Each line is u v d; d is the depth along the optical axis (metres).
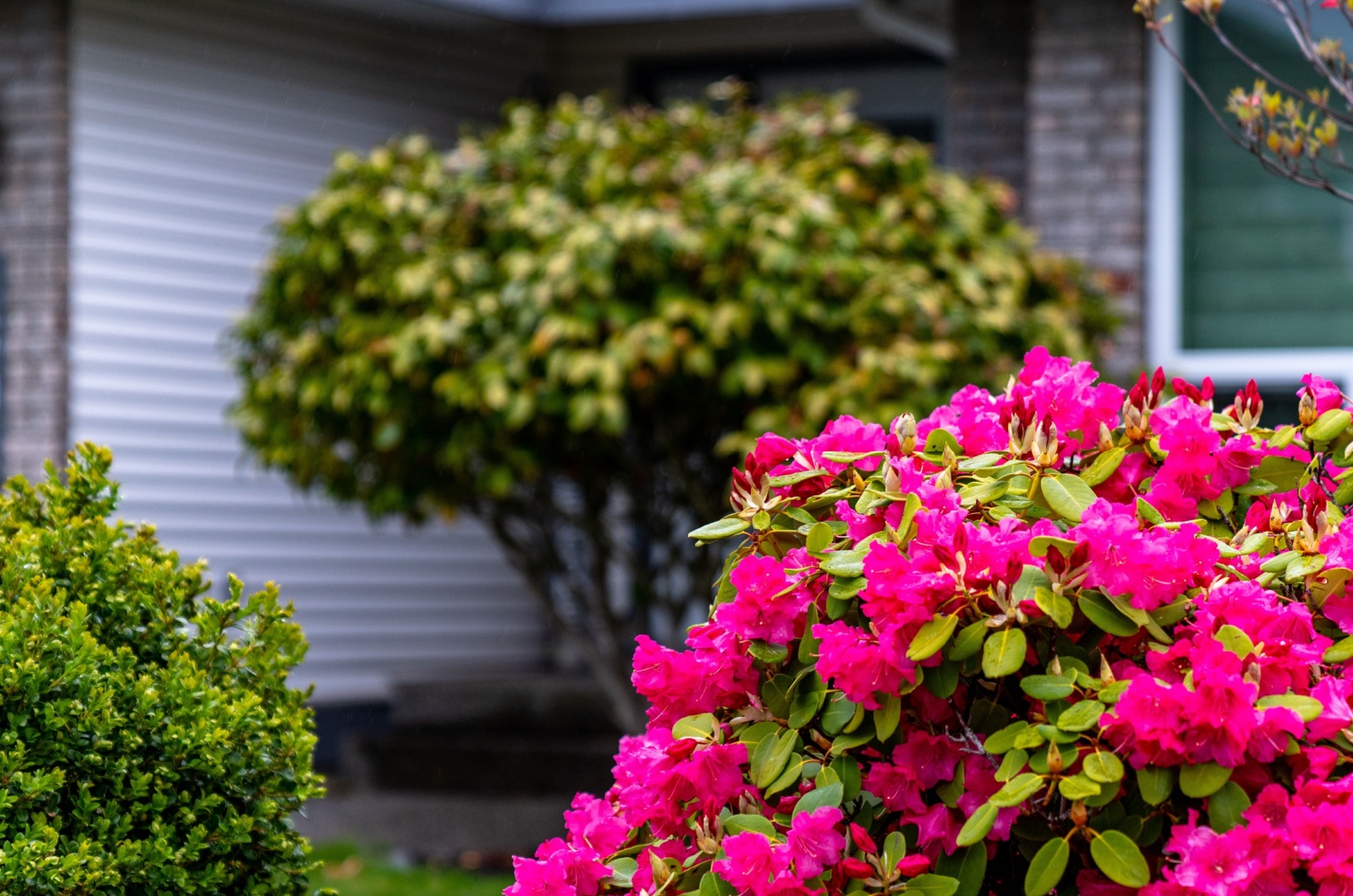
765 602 1.95
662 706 2.06
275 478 8.29
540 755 7.03
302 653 2.59
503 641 9.30
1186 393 2.27
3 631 2.13
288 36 8.40
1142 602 1.79
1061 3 6.46
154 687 2.25
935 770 1.88
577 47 9.70
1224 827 1.70
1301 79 6.18
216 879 2.22
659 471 5.88
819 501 2.11
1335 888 1.63
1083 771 1.73
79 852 2.06
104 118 7.57
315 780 2.47
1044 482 1.93
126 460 7.64
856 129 5.79
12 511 2.53
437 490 5.52
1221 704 1.69
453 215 5.53
